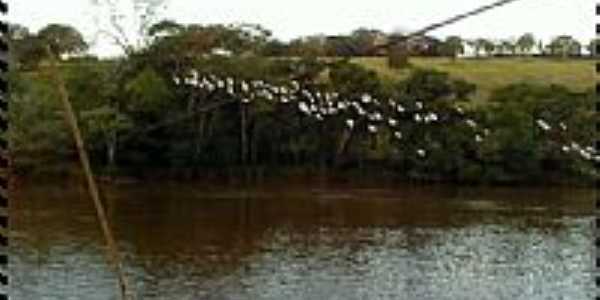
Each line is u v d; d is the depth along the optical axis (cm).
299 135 10094
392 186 9794
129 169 9681
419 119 10125
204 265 5525
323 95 10044
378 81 10181
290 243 6359
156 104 9769
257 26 10388
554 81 10544
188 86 9844
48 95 9419
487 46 11012
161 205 8056
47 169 9369
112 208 7788
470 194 9338
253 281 5109
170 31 10300
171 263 5556
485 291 4959
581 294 4856
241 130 9950
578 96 10050
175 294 4781
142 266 5425
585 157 9862
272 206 8119
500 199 8956
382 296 4806
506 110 10100
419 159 10088
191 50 10038
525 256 5925
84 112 9638
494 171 10012
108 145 9719
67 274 5034
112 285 4841
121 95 9900
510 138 9950
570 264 5641
